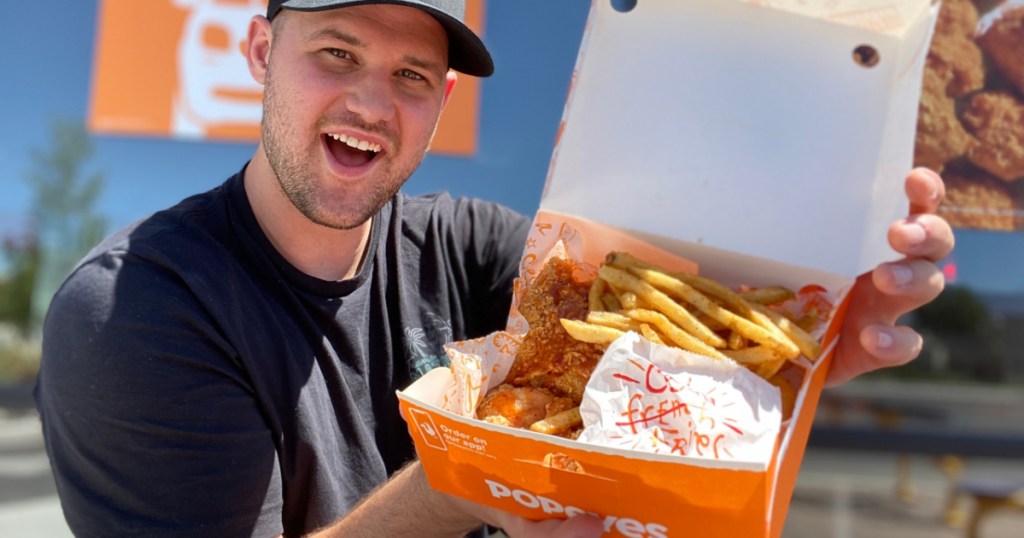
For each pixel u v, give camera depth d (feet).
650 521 1.19
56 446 1.55
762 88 1.62
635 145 1.67
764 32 1.58
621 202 1.70
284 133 1.62
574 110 1.63
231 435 1.51
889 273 1.39
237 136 3.42
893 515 4.30
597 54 1.62
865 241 1.57
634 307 1.43
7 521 4.04
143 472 1.48
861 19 1.48
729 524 1.14
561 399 1.44
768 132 1.64
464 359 1.38
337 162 1.64
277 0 1.63
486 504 1.33
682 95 1.65
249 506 1.52
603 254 1.77
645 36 1.62
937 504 4.35
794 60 1.59
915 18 1.43
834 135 1.60
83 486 1.52
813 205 1.63
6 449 4.39
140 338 1.46
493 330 2.06
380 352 1.81
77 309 1.49
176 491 1.47
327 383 1.69
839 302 1.52
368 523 1.49
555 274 1.60
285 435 1.61
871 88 1.55
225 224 1.70
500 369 1.52
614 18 1.60
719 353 1.36
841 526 4.17
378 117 1.59
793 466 1.34
